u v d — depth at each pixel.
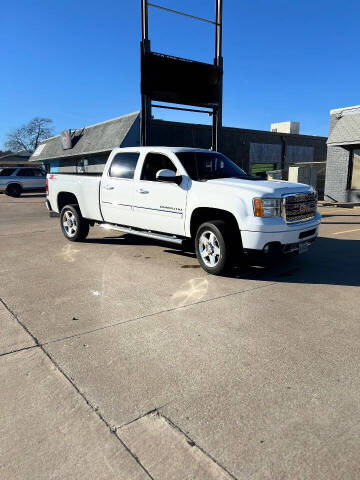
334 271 6.05
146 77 10.05
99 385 2.90
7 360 3.28
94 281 5.51
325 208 15.52
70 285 5.33
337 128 16.23
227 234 5.59
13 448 2.28
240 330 3.86
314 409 2.61
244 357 3.31
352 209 14.91
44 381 2.96
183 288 5.18
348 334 3.76
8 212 16.17
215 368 3.14
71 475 2.09
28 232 10.24
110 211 7.44
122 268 6.24
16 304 4.59
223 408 2.62
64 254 7.32
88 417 2.54
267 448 2.26
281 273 5.95
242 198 5.35
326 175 17.69
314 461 2.15
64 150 30.69
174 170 6.34
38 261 6.75
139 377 3.00
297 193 5.62
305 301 4.69
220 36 11.09
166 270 6.11
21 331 3.84
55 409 2.63
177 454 2.22
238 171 6.91
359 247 7.92
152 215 6.60
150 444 2.30
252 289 5.15
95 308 4.45
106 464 2.16
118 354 3.37
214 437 2.35
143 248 7.85
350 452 2.22
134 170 6.94
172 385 2.90
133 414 2.57
